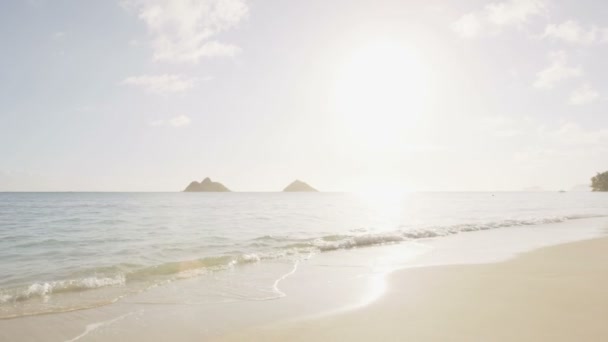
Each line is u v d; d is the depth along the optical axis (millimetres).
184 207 60312
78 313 7848
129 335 6539
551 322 6551
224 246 17938
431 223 30719
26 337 6500
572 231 24047
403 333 6160
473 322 6637
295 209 54594
